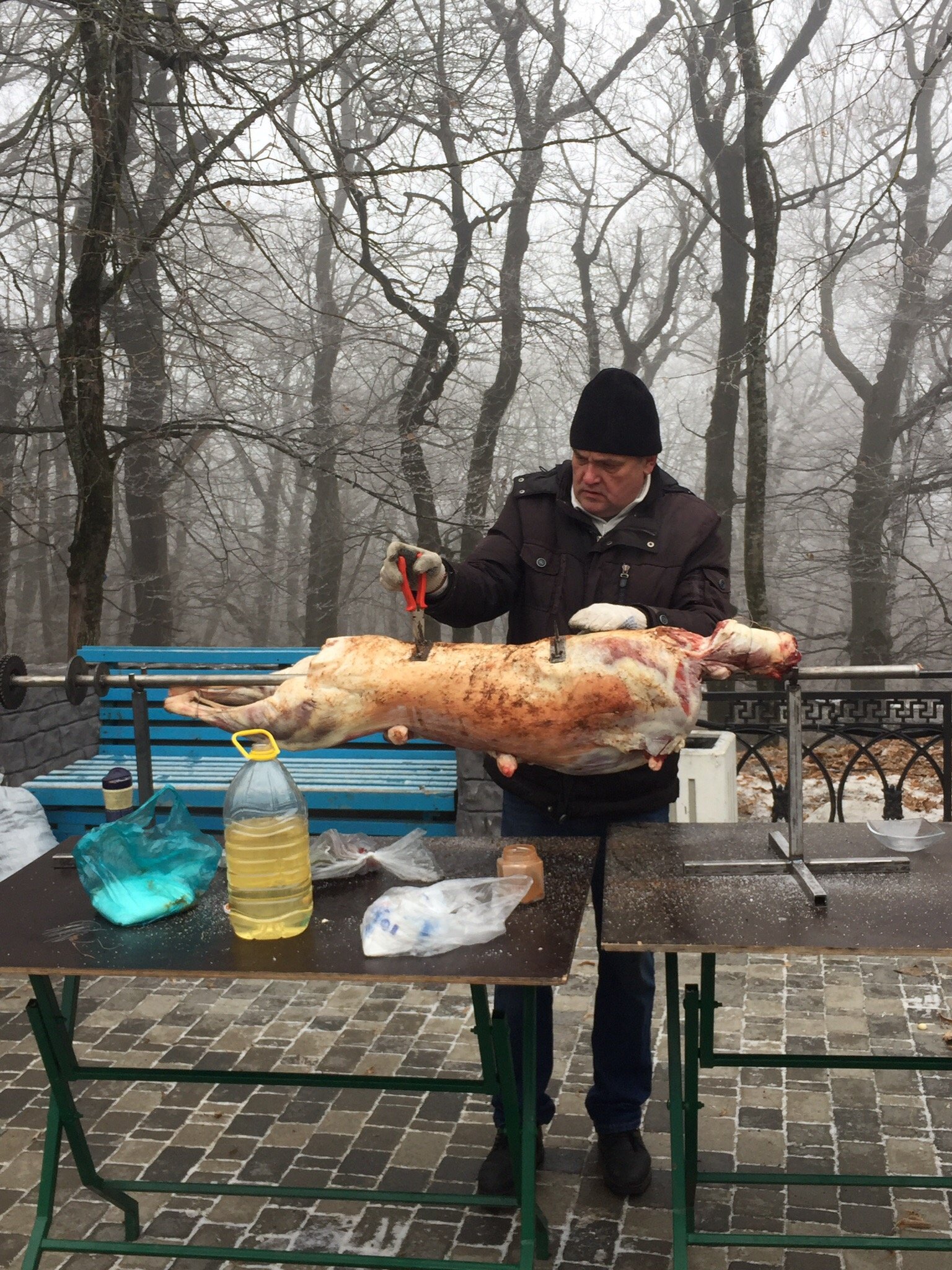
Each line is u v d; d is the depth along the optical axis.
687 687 2.17
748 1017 3.74
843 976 4.06
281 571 18.98
